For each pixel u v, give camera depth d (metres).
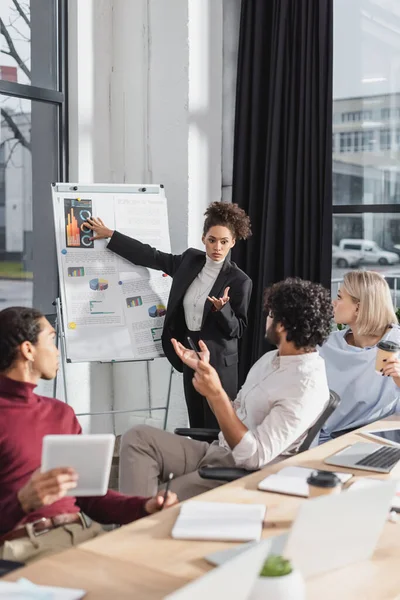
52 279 4.64
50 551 1.90
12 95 4.27
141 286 4.20
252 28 4.76
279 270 4.77
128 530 1.66
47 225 4.57
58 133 4.59
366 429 2.66
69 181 4.64
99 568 1.45
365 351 3.11
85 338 4.05
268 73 4.77
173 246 4.70
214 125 4.79
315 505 1.38
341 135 4.79
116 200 4.25
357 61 4.71
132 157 4.79
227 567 1.10
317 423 2.49
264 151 4.80
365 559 1.54
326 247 4.54
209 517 1.72
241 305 3.95
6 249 4.32
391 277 4.68
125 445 2.71
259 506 1.80
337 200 4.83
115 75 4.79
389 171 4.64
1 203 4.27
